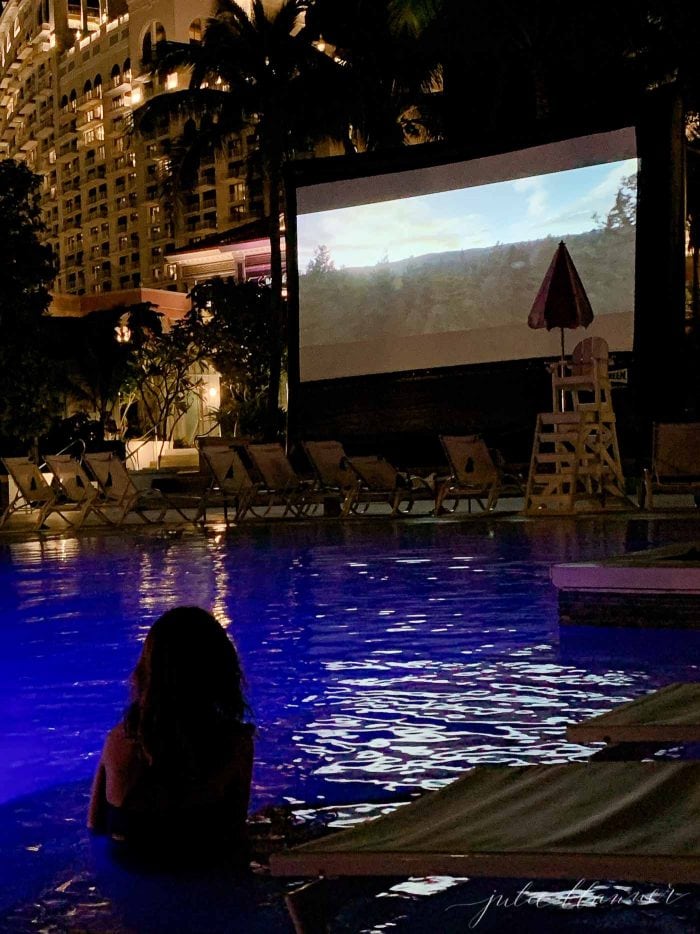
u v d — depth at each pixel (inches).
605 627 225.8
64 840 113.9
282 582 328.8
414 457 714.8
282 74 1112.8
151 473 983.0
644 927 87.7
